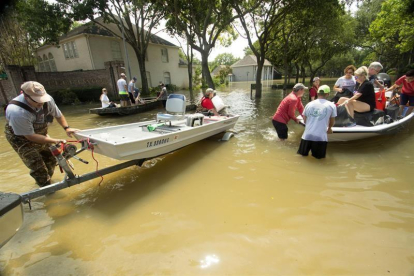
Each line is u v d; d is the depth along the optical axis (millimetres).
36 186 3555
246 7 13320
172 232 2469
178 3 11875
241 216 2701
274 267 1979
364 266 1954
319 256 2082
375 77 5340
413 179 3371
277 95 16844
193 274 1930
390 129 4676
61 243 2340
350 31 22547
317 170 3795
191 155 4742
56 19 13664
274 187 3320
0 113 11945
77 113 11008
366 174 3590
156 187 3455
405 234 2305
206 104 6348
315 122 4078
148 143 3373
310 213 2701
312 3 13047
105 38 18453
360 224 2477
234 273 1932
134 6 15094
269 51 25812
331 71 57250
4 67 14367
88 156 4906
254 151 4801
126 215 2785
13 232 1584
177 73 26375
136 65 21281
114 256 2152
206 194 3215
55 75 15266
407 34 15516
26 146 2934
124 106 9922
